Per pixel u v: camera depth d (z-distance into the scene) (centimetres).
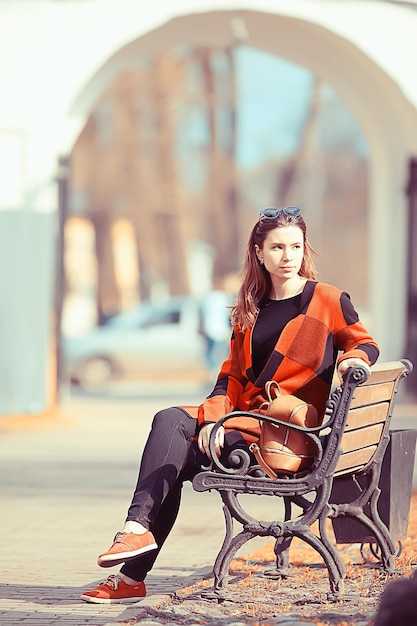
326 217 6862
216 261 4847
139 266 5119
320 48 1917
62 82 1747
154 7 1755
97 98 1814
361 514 649
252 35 1877
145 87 4538
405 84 1845
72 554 774
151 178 4759
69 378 3138
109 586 622
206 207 5297
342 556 738
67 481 1148
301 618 568
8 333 1745
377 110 2003
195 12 1759
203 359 3175
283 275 622
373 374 600
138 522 596
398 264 2066
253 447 596
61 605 617
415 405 1988
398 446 679
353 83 1967
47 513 953
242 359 633
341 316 618
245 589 643
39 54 1736
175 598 623
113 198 4841
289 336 618
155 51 1834
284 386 616
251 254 634
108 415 1977
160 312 3212
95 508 981
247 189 6175
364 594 618
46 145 1747
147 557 622
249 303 628
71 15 1742
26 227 1747
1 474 1198
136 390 2822
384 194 2064
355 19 1816
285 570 676
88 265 5656
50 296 1770
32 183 1742
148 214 4922
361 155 6147
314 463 588
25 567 728
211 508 984
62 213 1795
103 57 1750
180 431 609
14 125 1733
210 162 4697
